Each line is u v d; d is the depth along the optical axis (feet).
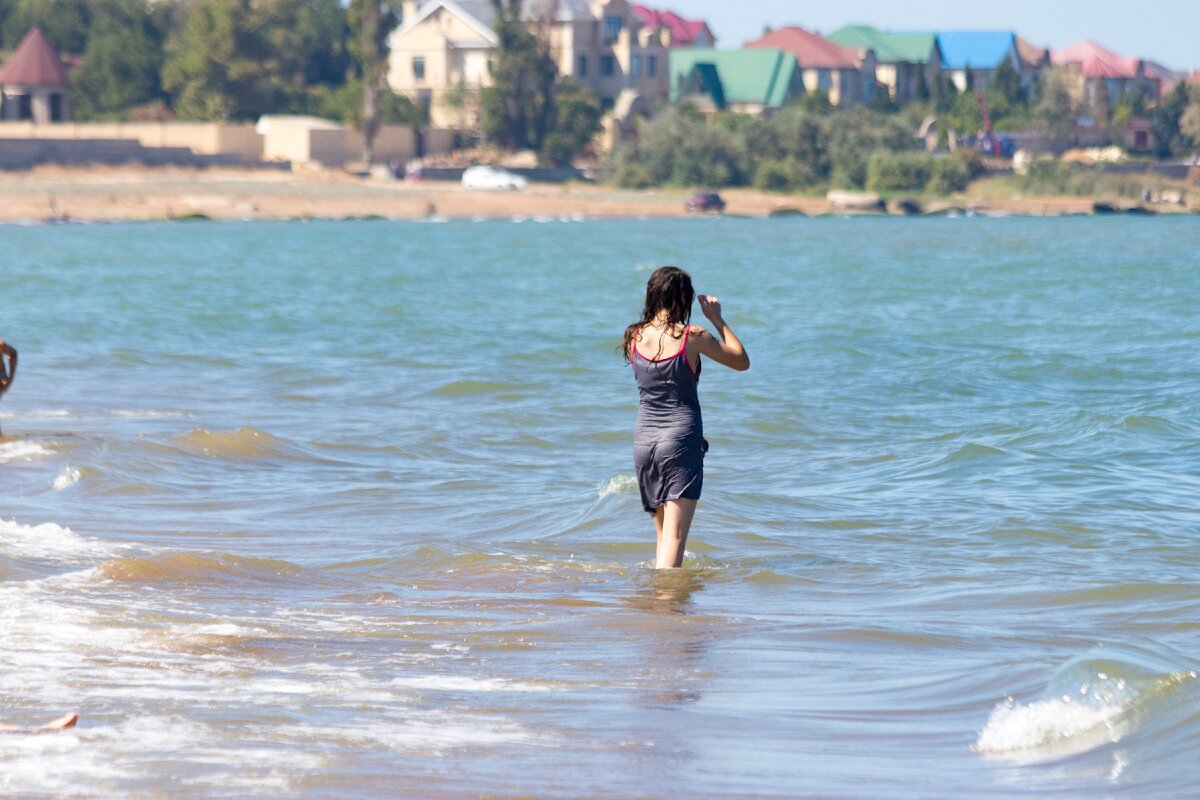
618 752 67.51
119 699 74.49
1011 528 127.75
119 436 175.52
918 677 80.94
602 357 285.43
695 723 72.59
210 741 67.56
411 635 90.74
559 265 655.76
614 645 88.79
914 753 67.82
